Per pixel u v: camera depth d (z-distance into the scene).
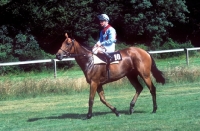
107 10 35.88
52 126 11.19
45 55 31.89
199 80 19.78
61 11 33.75
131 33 37.69
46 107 14.99
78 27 34.84
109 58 12.25
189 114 11.70
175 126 10.09
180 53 34.69
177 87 18.44
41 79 18.72
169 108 13.14
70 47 12.20
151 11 37.00
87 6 35.00
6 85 17.78
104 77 12.32
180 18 39.09
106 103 12.42
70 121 11.93
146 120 11.21
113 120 11.70
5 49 31.77
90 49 12.69
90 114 12.16
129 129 10.03
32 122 12.10
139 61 12.70
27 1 33.66
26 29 33.84
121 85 18.78
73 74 24.97
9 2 33.62
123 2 37.22
